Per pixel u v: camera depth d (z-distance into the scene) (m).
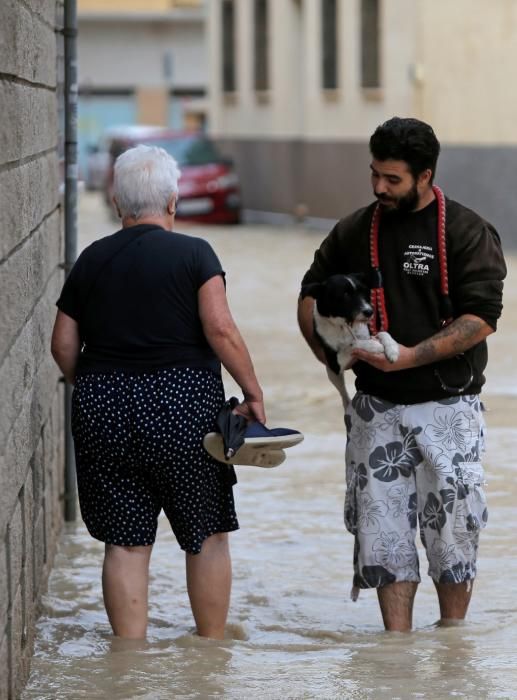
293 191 79.94
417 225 13.71
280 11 81.62
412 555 13.98
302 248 62.75
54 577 16.55
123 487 13.40
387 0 66.44
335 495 20.39
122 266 13.33
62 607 15.33
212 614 13.92
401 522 13.92
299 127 81.44
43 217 15.21
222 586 13.88
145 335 13.20
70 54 18.31
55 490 17.48
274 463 13.51
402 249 13.75
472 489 13.84
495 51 59.12
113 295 13.29
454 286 13.71
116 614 13.62
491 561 16.95
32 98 13.81
